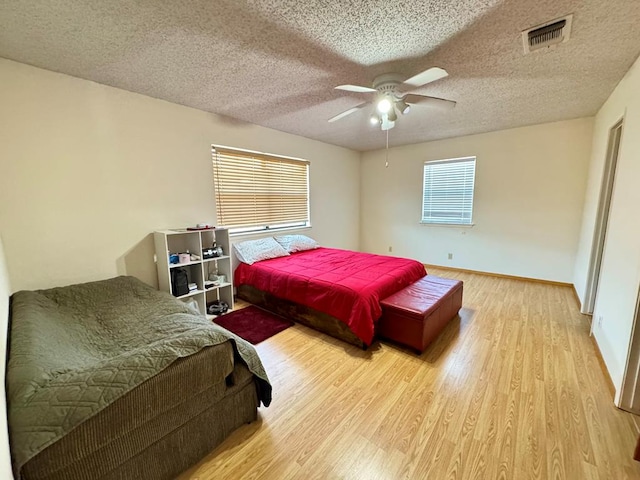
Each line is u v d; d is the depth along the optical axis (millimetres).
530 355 2225
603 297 2273
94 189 2426
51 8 1441
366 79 2342
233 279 3508
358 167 5715
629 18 1554
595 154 3227
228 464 1344
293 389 1878
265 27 1635
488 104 2988
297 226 4531
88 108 2348
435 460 1351
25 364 1138
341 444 1450
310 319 2729
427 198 4984
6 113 1991
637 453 1310
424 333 2230
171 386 1171
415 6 1459
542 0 1417
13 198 2049
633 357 1582
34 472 896
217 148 3301
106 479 1058
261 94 2664
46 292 2055
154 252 2838
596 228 2865
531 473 1274
